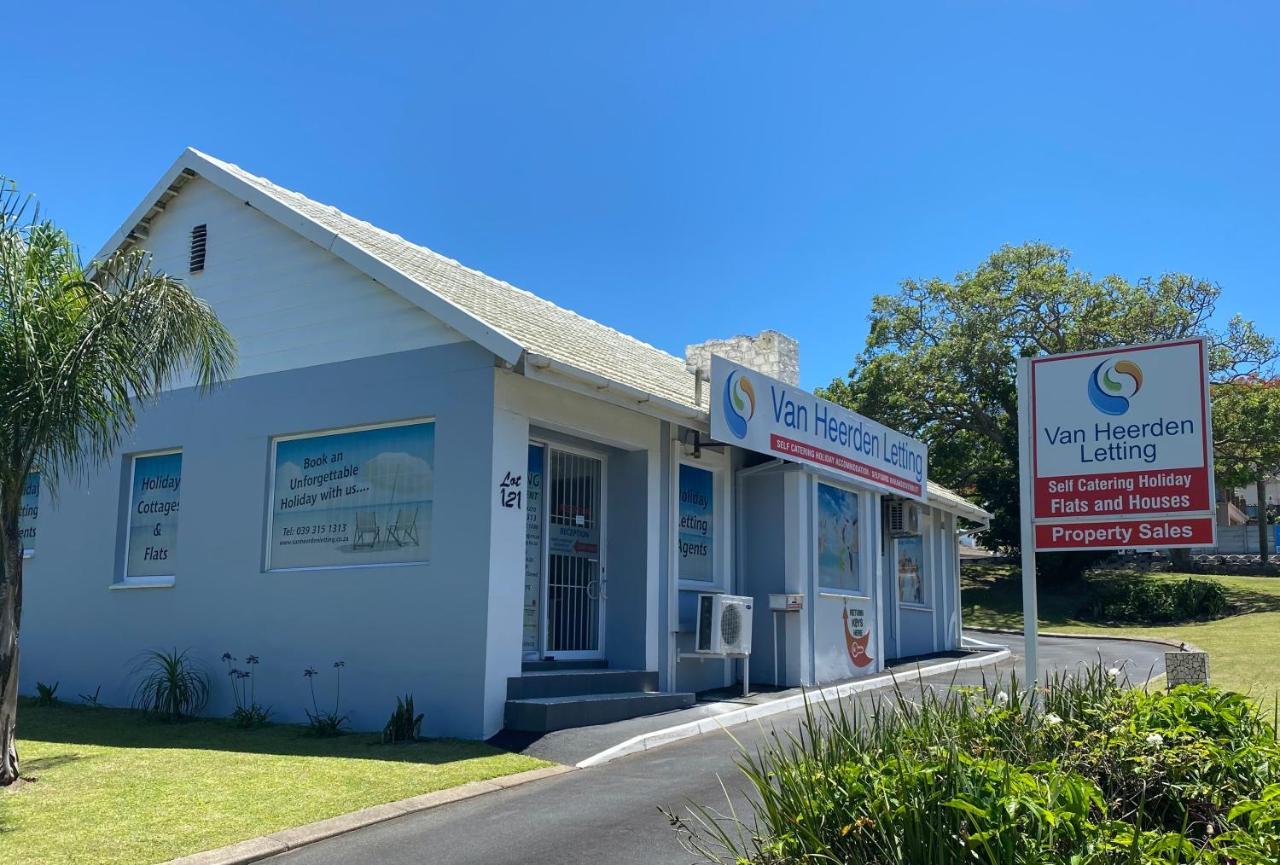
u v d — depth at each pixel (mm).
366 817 7781
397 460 12156
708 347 20188
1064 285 38469
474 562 11188
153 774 9062
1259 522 45531
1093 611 34062
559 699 11383
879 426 18000
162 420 14195
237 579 13031
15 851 6852
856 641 16594
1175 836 4074
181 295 9656
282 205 13328
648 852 6805
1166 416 7500
